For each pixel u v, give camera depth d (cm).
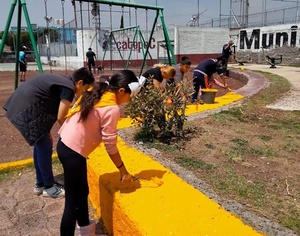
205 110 605
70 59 2791
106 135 234
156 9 961
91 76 303
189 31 3125
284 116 570
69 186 242
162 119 412
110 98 236
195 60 3200
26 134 306
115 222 254
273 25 2839
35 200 342
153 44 2914
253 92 870
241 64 2444
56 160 439
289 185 289
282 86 998
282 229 214
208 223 209
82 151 237
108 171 298
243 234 197
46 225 296
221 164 338
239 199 260
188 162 338
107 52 2702
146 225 206
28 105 303
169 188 260
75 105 258
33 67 2819
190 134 444
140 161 325
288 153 374
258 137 435
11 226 295
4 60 3703
